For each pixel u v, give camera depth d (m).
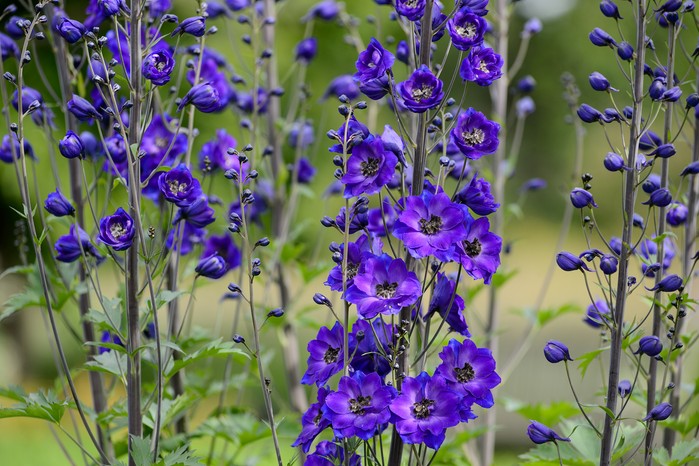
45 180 14.59
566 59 22.05
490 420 8.39
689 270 6.00
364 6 14.30
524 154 24.02
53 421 5.05
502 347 18.84
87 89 7.38
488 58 4.22
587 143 23.67
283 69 14.38
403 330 4.11
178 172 4.85
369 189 4.00
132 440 4.75
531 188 8.98
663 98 4.53
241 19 7.67
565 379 15.84
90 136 6.05
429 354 4.59
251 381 7.09
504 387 15.74
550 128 23.17
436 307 4.25
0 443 13.98
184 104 5.01
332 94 8.30
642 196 11.67
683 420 5.88
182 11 12.92
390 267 4.02
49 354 18.78
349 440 4.29
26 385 18.12
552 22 21.52
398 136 4.30
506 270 8.90
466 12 4.24
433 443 3.92
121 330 5.49
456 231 3.96
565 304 8.34
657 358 4.83
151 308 5.01
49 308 4.98
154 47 5.86
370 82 4.27
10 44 6.16
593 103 21.53
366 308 3.93
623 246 4.52
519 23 21.28
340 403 4.01
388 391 3.98
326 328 4.38
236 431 6.49
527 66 22.41
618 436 5.31
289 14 14.15
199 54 5.29
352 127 4.15
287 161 14.16
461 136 4.15
